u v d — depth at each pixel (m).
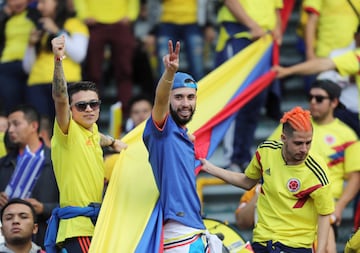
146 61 30.53
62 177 18.69
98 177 18.84
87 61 29.06
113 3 29.11
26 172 22.47
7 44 28.81
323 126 23.81
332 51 27.48
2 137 25.30
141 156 20.02
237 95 23.39
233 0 25.30
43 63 27.95
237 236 20.72
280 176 19.23
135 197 18.94
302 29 29.50
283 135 19.03
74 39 27.64
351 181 23.38
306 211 19.19
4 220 20.53
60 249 18.70
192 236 18.20
